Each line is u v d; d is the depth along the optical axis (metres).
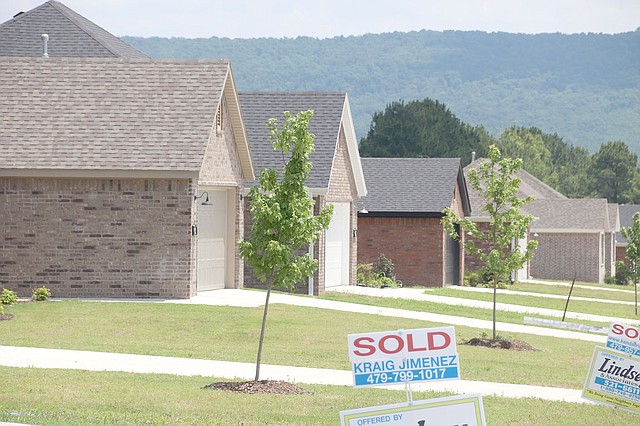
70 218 40.47
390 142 135.25
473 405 15.93
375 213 65.69
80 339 31.39
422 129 135.88
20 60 43.75
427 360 16.53
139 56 56.00
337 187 53.94
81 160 40.06
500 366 30.31
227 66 43.38
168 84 42.78
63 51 51.25
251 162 45.97
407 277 66.06
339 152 54.19
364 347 16.56
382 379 16.53
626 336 22.45
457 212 68.69
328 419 20.09
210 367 26.86
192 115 41.53
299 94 53.59
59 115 41.81
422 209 65.50
